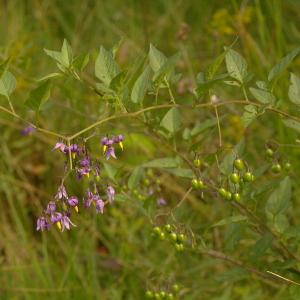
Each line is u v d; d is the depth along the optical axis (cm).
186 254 502
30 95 319
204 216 507
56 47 702
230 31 608
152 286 424
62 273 515
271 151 380
